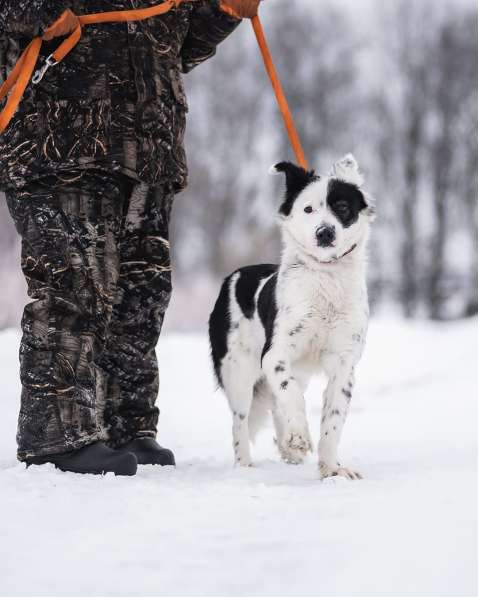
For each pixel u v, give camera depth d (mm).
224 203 40531
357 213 6945
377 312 39688
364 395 12523
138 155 5574
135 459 5230
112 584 3098
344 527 3803
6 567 3264
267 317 6930
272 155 43625
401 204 41719
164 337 15938
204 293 31156
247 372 7414
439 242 40812
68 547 3486
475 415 9750
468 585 3094
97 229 5461
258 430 7508
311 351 6809
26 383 5289
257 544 3529
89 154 5355
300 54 44688
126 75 5488
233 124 43625
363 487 4867
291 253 6898
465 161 42625
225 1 6082
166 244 6031
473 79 43438
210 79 44125
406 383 13406
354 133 44281
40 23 5184
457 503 4281
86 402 5312
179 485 4824
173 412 10242
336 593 3023
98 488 4625
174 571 3213
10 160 5387
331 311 6629
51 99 5355
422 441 7906
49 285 5328
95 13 5469
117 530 3734
